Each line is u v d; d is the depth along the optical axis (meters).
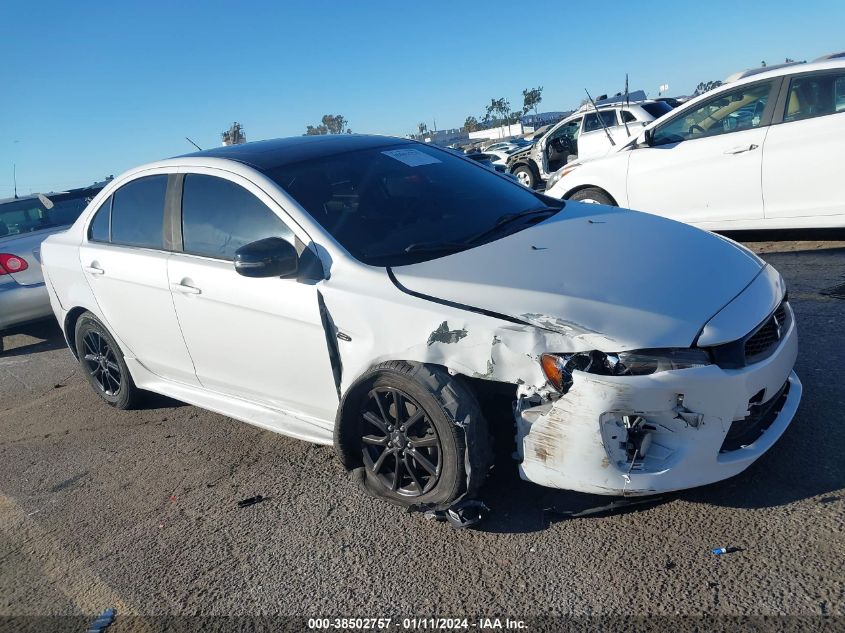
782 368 2.85
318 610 2.67
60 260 4.86
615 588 2.51
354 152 4.01
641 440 2.58
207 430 4.50
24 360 7.08
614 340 2.53
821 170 5.85
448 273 2.98
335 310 3.12
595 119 13.07
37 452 4.62
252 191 3.62
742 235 7.24
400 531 3.05
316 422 3.52
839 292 5.02
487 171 4.34
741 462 2.71
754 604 2.32
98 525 3.56
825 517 2.65
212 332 3.75
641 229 3.45
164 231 4.10
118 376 4.96
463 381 2.85
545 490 3.09
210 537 3.27
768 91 6.14
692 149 6.55
